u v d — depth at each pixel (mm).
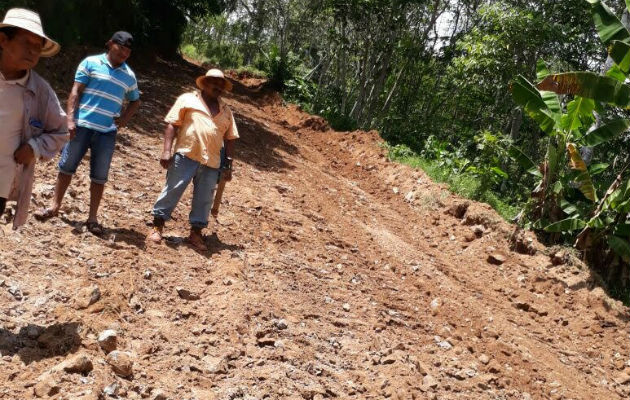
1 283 4348
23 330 3898
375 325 5883
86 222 5805
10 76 3543
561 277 10164
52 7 15391
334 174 14734
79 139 5566
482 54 20734
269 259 6695
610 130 11508
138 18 21828
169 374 3926
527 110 11812
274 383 4156
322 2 30547
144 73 20078
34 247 5062
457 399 4906
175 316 4742
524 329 8016
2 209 3709
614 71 10609
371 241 9320
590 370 7277
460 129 25109
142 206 7062
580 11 22453
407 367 5004
